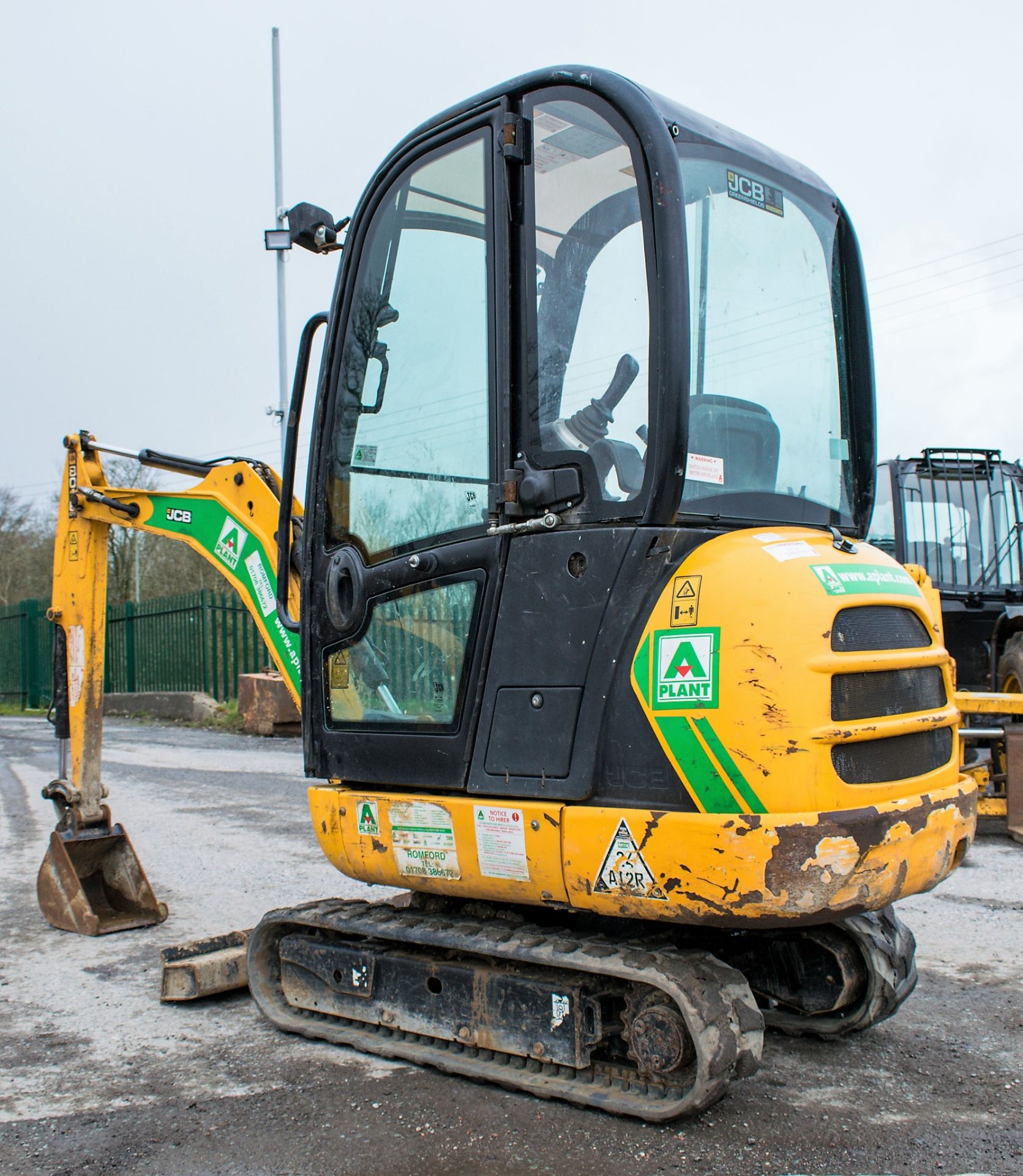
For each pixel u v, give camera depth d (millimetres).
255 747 15250
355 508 4168
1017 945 5223
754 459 3713
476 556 3680
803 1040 4172
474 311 3750
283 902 6359
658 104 3600
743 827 3025
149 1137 3449
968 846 3662
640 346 3354
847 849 3045
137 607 23516
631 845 3215
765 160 3965
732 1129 3398
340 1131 3439
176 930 5867
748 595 3154
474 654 3666
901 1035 4195
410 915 4152
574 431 3486
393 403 4035
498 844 3537
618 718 3311
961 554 10039
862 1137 3338
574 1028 3494
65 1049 4230
